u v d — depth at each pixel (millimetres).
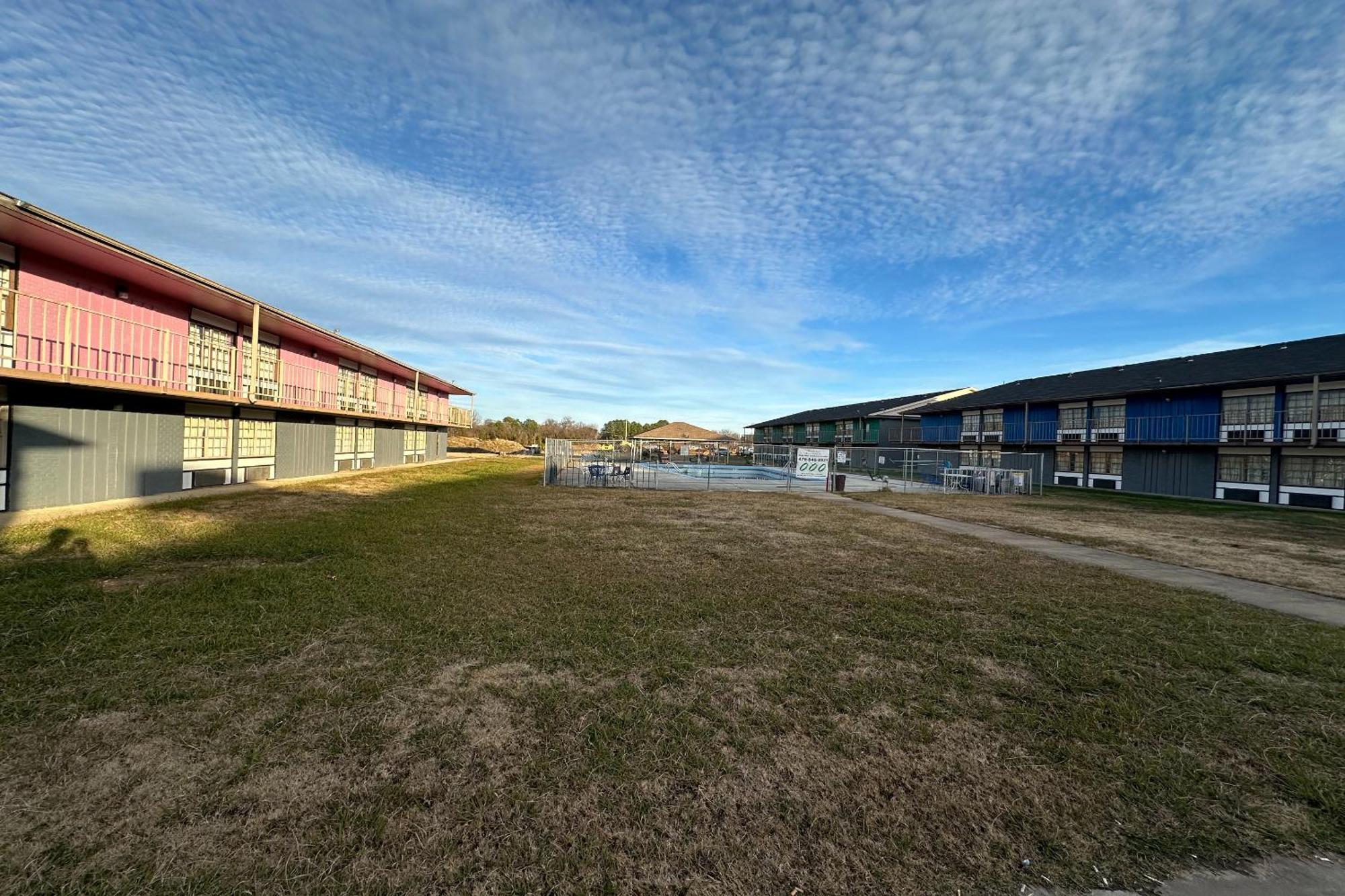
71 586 5996
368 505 13633
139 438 13086
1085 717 3896
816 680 4379
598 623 5500
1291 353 24578
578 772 3082
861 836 2678
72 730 3328
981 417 38875
